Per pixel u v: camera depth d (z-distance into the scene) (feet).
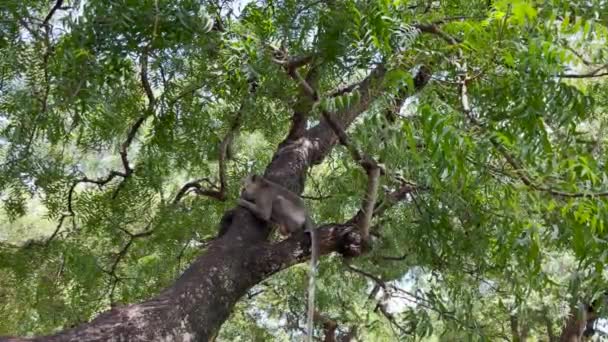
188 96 21.53
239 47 16.31
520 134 13.42
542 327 46.57
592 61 17.95
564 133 14.39
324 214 27.35
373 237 21.85
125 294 25.27
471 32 13.89
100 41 15.02
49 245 24.71
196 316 14.56
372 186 16.84
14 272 25.04
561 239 14.85
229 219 19.65
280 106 24.49
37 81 17.43
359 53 15.66
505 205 14.70
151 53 16.40
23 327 25.64
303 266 33.60
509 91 13.60
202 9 15.81
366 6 15.38
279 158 22.27
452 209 19.88
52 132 17.80
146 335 13.47
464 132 12.44
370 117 12.50
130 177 24.57
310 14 18.26
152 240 26.35
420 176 17.24
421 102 12.32
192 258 27.55
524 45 13.71
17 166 20.59
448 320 22.59
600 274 15.75
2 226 31.45
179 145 22.82
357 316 34.55
